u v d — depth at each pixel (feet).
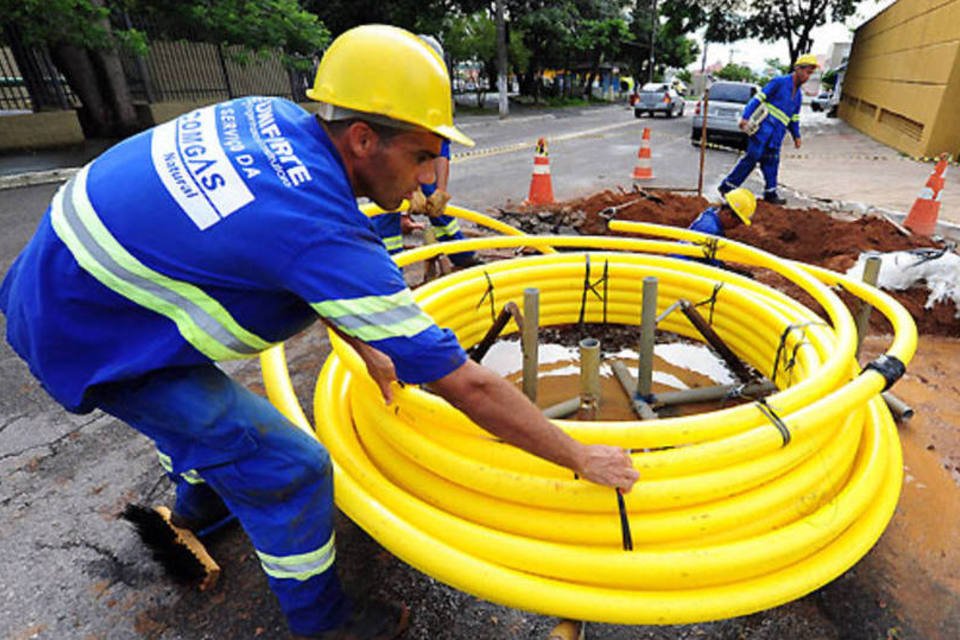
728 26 88.63
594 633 6.16
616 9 123.85
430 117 4.14
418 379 4.12
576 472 4.84
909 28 45.83
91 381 4.42
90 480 8.53
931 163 37.09
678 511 5.65
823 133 60.44
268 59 49.90
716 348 9.79
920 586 6.66
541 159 23.63
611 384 10.99
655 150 43.11
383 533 5.83
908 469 8.53
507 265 11.74
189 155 4.00
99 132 43.86
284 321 4.60
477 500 6.12
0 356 12.25
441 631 6.24
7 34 38.42
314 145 4.14
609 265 11.73
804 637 6.10
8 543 7.39
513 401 4.33
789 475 6.07
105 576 6.93
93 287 4.13
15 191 28.07
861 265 14.23
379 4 70.69
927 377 11.07
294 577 5.32
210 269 3.96
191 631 6.28
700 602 5.21
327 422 7.59
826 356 7.72
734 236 17.93
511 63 99.09
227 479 4.97
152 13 43.45
